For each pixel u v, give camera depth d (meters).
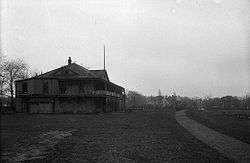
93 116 40.88
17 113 49.59
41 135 19.48
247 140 16.81
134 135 19.45
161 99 134.62
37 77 51.62
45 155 12.67
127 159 11.62
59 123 28.88
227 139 17.34
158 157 11.96
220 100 116.56
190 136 18.91
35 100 51.03
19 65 67.56
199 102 136.50
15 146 15.06
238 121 32.41
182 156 12.11
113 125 26.84
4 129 23.22
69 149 14.05
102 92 50.03
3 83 64.75
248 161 11.05
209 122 31.17
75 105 50.91
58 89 51.19
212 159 11.46
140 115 44.81
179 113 55.75
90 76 50.38
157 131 21.92
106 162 11.16
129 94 138.38
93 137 18.41
